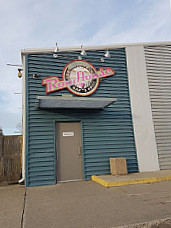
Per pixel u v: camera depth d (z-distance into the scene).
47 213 3.46
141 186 5.27
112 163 6.54
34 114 6.35
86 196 4.46
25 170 5.86
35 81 6.60
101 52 7.72
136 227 2.81
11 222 3.13
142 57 8.19
